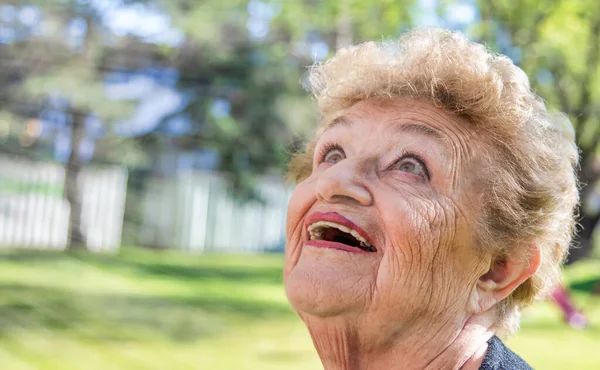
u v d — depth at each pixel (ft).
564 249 5.41
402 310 4.73
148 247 59.57
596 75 42.52
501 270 5.08
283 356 20.35
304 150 6.50
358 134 5.13
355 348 4.90
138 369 18.52
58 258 41.52
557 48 41.09
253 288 35.68
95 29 55.11
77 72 53.67
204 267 44.34
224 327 24.47
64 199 54.29
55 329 22.67
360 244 5.04
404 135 4.96
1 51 54.03
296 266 4.89
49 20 54.39
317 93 6.21
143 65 56.85
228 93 57.21
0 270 34.83
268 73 55.21
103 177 56.65
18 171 53.36
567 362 21.07
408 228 4.68
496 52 5.48
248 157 57.00
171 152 59.21
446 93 4.99
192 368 18.78
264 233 62.80
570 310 28.19
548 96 43.06
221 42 55.77
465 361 4.92
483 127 5.00
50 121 54.70
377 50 5.65
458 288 4.87
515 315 5.49
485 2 38.96
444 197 4.81
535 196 5.01
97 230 56.39
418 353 4.86
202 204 61.26
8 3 53.78
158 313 26.53
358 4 44.78
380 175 4.90
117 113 54.24
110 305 27.63
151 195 59.52
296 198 5.18
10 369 18.01
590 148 45.62
